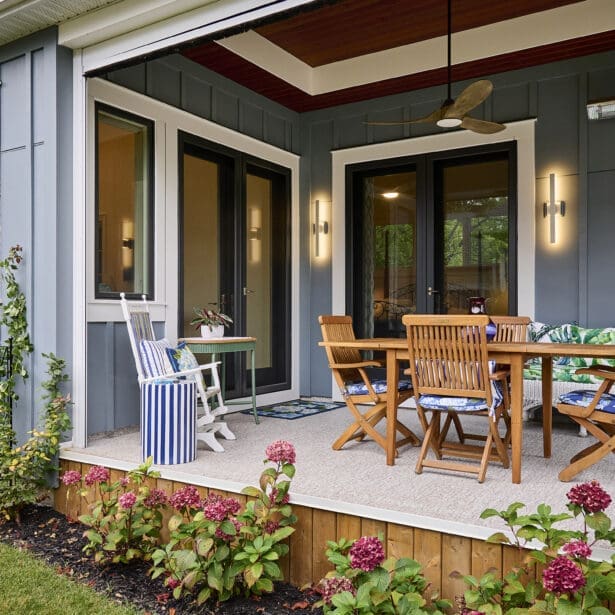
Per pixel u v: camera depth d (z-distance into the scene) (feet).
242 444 13.44
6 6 11.87
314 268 21.74
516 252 18.19
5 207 13.61
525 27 16.66
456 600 7.63
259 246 20.45
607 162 16.88
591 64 17.11
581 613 5.97
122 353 14.92
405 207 20.36
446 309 19.69
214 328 15.71
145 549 9.95
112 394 14.64
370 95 20.29
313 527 9.37
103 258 14.65
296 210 21.70
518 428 10.23
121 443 13.17
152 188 15.90
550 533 6.89
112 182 14.89
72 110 12.87
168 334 16.19
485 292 19.02
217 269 18.56
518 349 10.14
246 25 10.27
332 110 21.38
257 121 19.97
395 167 20.42
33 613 8.22
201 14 10.77
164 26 11.30
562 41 16.22
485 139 18.62
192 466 11.28
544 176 17.78
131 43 11.81
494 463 11.66
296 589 9.25
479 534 7.96
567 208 17.46
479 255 19.13
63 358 12.59
